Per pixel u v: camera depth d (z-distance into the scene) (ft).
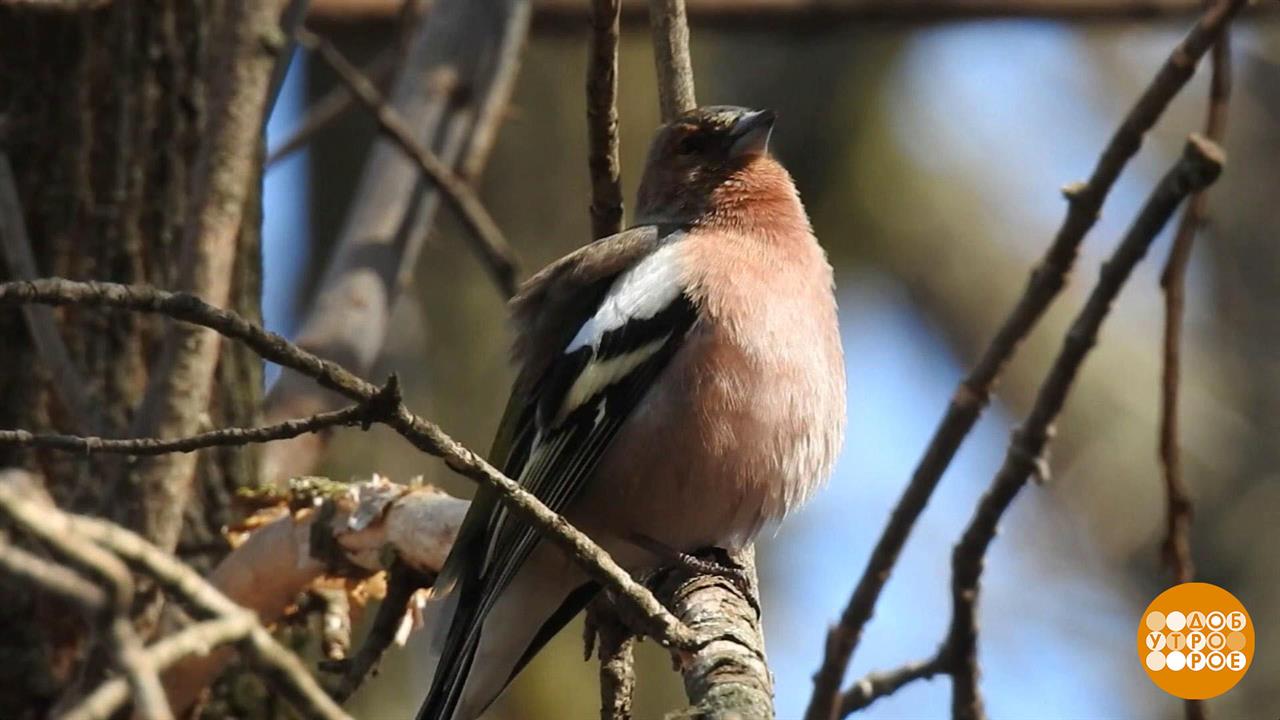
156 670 12.91
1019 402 63.31
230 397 33.45
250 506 32.37
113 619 12.60
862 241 58.23
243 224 34.35
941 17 42.42
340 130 52.16
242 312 34.19
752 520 29.30
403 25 39.75
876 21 42.65
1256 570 63.36
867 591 27.68
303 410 34.81
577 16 43.57
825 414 29.55
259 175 34.76
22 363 32.12
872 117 57.52
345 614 31.14
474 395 48.26
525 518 20.52
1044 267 26.89
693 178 32.65
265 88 29.14
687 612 24.58
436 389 47.88
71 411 29.25
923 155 59.36
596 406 29.27
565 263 31.76
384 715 43.27
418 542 28.40
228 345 33.58
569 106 50.70
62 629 30.89
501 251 36.78
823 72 56.95
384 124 36.19
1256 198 69.05
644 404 28.86
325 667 28.32
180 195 33.50
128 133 33.22
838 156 57.41
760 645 22.99
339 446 45.47
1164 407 28.14
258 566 30.07
